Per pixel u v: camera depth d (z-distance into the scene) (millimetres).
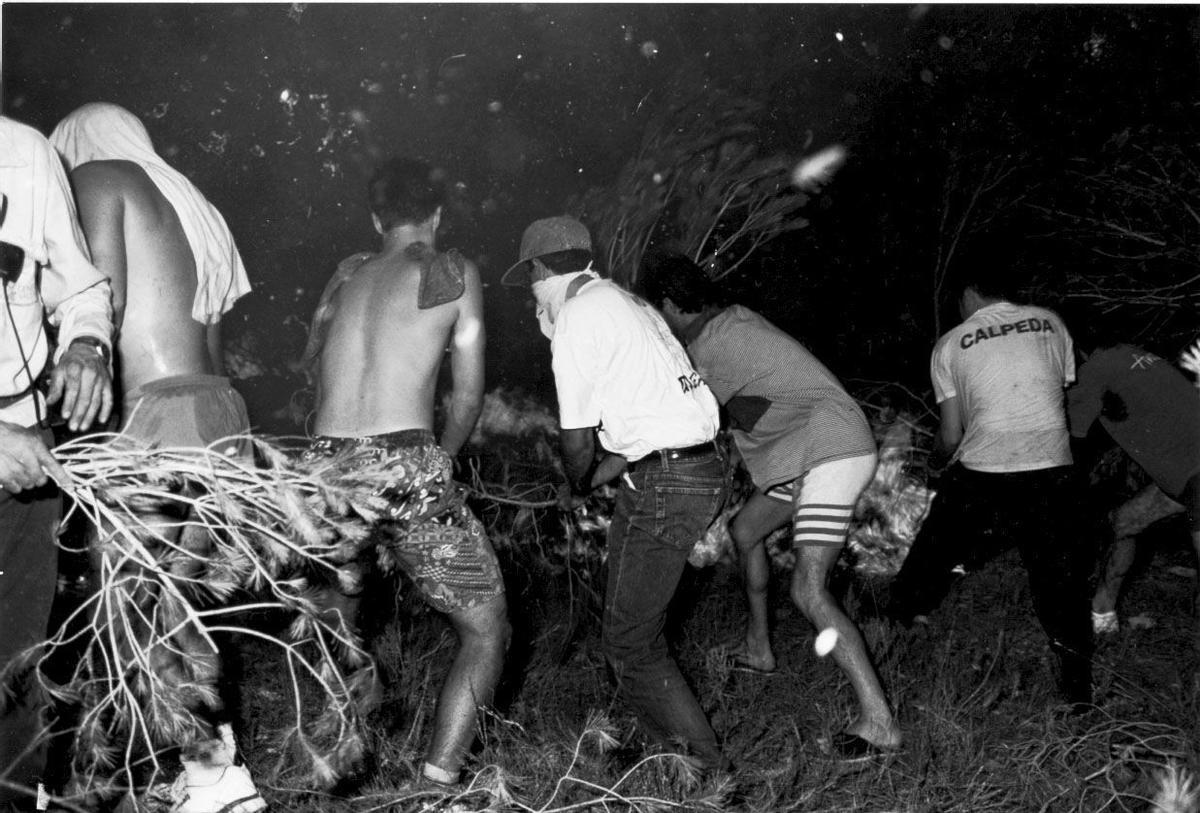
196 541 3439
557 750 3758
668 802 3303
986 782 3688
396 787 3557
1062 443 4426
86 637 3717
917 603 4930
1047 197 8172
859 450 4125
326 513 3252
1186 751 3742
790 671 4730
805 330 8203
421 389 3592
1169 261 7645
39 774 3045
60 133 3799
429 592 3555
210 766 3320
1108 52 9195
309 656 4172
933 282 8281
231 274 3824
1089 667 4273
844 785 3746
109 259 3400
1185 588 5996
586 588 5121
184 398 3514
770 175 7059
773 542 5988
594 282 3910
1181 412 4566
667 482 3695
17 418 2914
